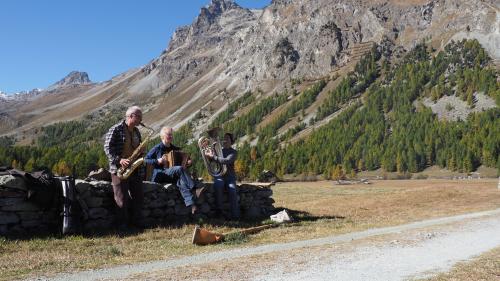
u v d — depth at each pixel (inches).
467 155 6210.6
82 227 521.0
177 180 609.6
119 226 545.3
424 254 407.2
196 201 634.2
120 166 535.8
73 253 419.8
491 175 5880.9
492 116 7406.5
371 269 340.8
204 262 370.0
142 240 498.9
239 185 727.7
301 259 378.6
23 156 7106.3
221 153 670.5
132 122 542.3
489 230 587.5
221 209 675.4
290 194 1952.5
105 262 374.6
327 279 307.6
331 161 7234.3
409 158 6653.5
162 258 393.1
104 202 552.4
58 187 510.3
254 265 353.4
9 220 484.1
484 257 394.9
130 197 557.6
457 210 901.2
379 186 3297.2
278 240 503.8
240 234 522.0
